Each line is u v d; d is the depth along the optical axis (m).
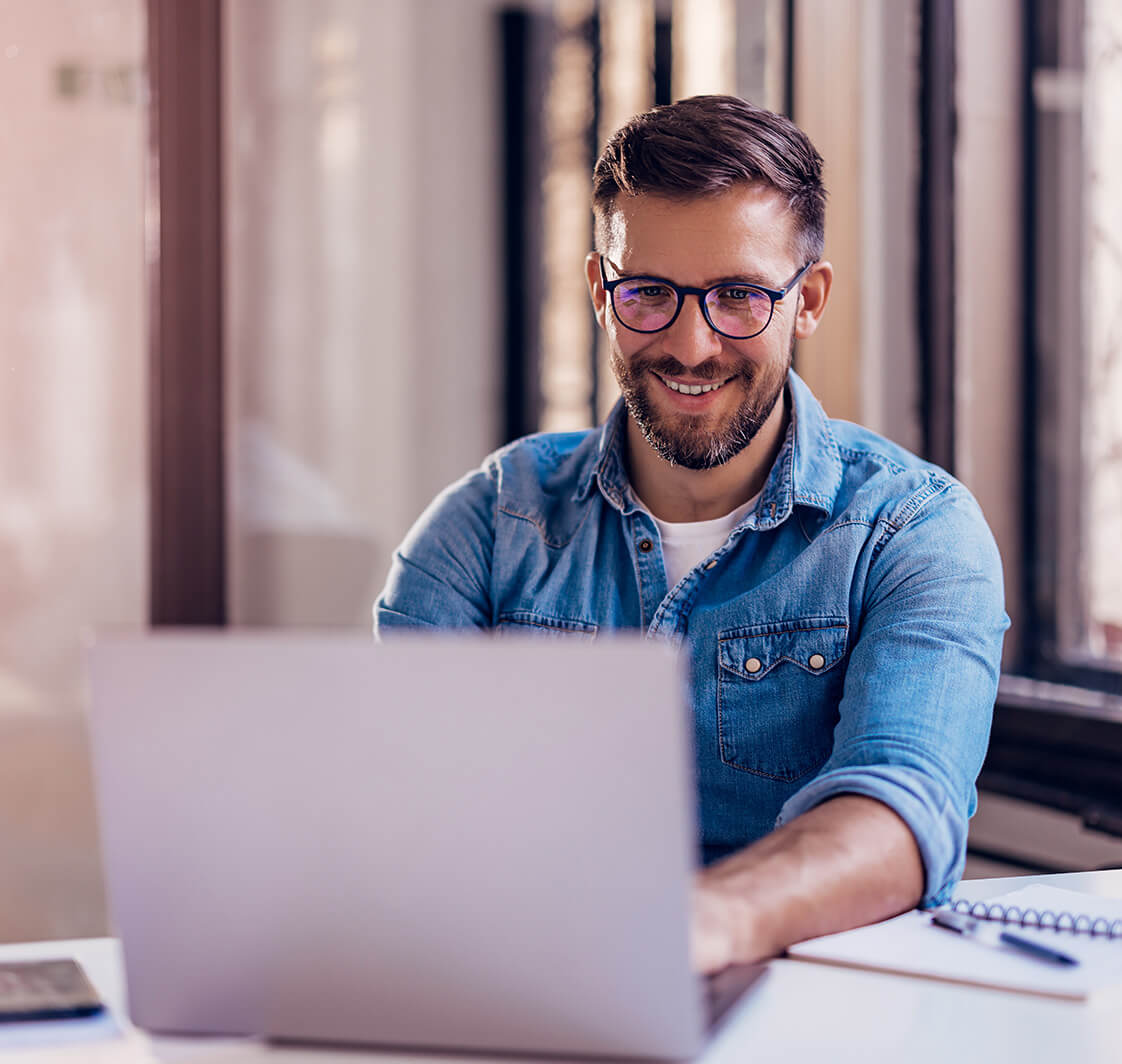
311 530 3.24
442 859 0.77
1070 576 2.38
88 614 3.01
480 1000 0.77
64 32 2.96
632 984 0.75
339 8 3.22
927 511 1.33
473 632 1.48
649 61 2.99
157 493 3.04
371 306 3.27
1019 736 2.23
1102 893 1.11
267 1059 0.79
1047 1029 0.80
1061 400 2.39
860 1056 0.76
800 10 2.60
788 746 1.35
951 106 2.43
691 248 1.26
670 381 1.30
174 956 0.81
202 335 3.05
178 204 3.02
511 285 3.27
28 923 2.92
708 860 1.37
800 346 2.62
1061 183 2.38
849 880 0.98
